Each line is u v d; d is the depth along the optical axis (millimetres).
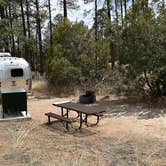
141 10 14195
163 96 14141
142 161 7363
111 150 8180
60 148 8453
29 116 11805
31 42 27750
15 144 8891
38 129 10414
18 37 24812
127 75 14281
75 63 17875
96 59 17594
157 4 14250
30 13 28125
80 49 17906
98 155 7840
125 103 14234
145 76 14016
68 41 18125
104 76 17312
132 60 13820
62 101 15422
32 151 8281
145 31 13516
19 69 15547
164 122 10711
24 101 11719
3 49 23891
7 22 23125
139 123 10734
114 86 16500
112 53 17875
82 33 18266
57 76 17828
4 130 10375
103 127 10445
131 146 8438
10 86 15383
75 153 8031
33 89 18688
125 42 14039
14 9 27891
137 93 14508
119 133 9719
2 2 23016
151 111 12391
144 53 13398
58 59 17594
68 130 10164
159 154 7793
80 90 17484
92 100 14648
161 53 13375
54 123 11141
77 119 11500
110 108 13281
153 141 8828
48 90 18438
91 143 8828
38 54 33000
